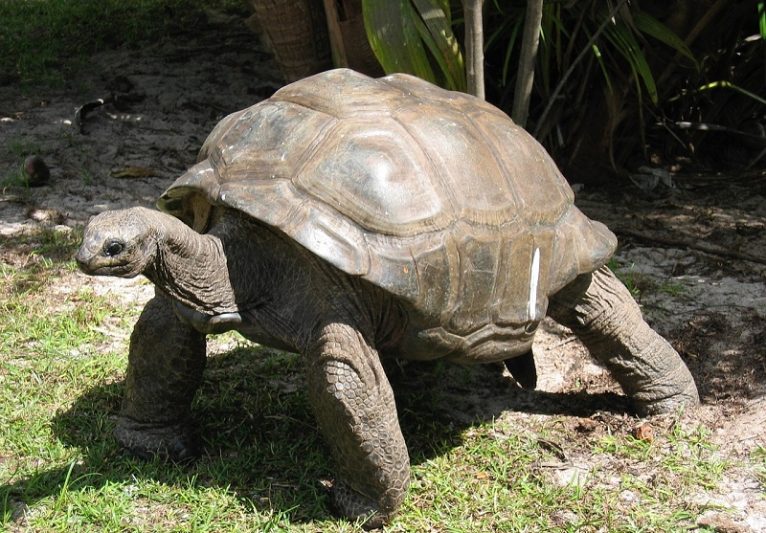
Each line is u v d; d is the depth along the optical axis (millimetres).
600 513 3387
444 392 4305
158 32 9672
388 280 3049
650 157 6961
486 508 3404
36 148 6934
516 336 3492
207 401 4082
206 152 3490
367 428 3129
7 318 4723
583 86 6289
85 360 4352
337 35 6094
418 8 5230
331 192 3107
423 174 3223
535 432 3951
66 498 3330
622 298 3971
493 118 3666
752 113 6922
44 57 8898
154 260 3027
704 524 3328
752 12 6441
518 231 3400
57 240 5582
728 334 4676
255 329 3256
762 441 3836
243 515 3301
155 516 3303
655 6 6262
